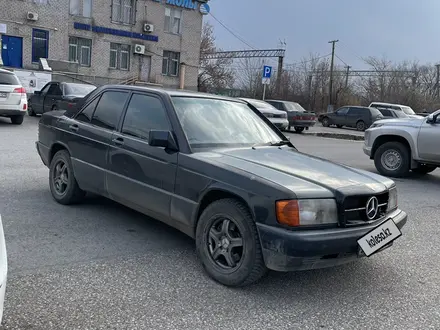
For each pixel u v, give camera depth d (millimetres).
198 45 37750
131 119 4844
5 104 13516
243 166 3824
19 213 5227
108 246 4434
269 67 20344
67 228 4855
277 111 19516
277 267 3373
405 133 9492
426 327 3279
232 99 5336
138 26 34125
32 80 24484
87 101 5594
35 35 29578
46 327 2941
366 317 3381
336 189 3555
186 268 4031
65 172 5688
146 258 4203
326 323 3256
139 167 4492
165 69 36531
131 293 3494
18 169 7652
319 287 3852
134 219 5332
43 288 3463
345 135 21547
